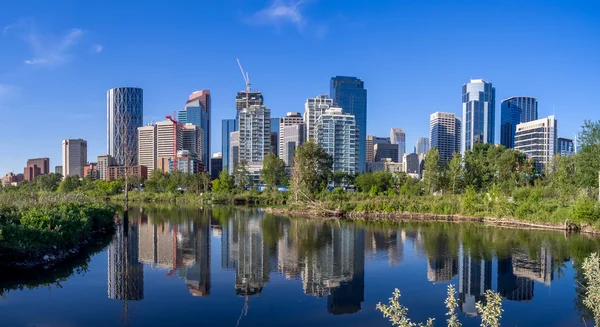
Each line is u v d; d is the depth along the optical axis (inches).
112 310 787.4
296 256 1375.5
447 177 3971.5
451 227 2263.8
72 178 5462.6
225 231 2038.6
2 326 697.0
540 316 794.2
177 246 1555.1
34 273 1043.3
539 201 2518.5
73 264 1180.5
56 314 758.5
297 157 4384.8
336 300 879.1
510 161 4133.9
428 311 817.5
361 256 1376.7
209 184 6555.1
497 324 371.6
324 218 2819.9
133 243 1606.8
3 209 1286.9
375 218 2829.7
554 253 1424.7
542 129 7775.6
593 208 2030.0
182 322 730.2
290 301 867.4
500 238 1804.9
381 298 900.6
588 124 2549.2
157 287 958.4
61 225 1247.5
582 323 757.9
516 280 1064.8
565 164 3078.2
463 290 967.6
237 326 716.0
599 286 480.4
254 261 1286.9
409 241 1717.5
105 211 1903.3
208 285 987.9
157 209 3661.4
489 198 2743.6
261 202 4793.3
